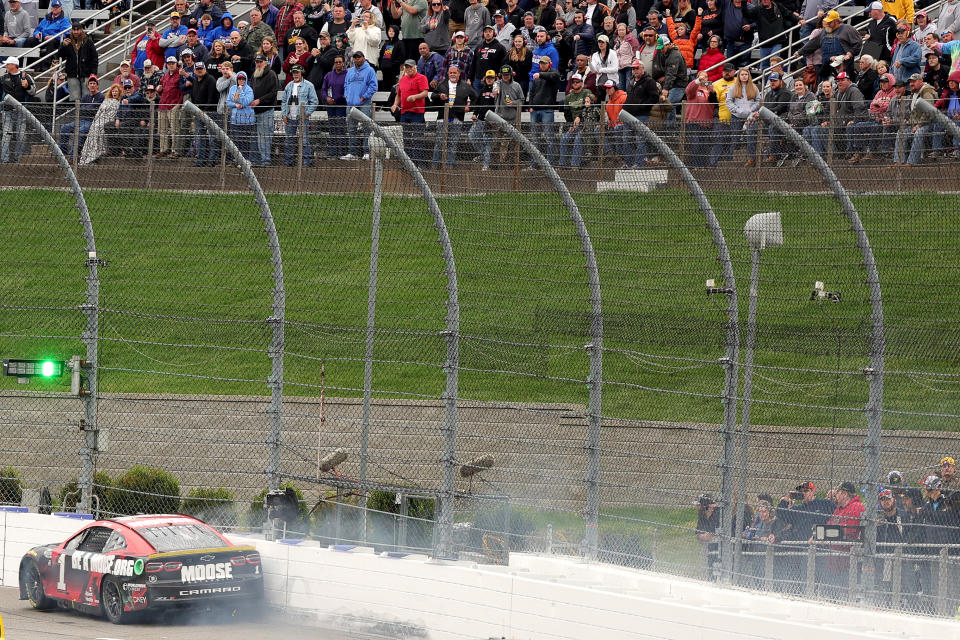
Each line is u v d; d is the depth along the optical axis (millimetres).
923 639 35062
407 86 85000
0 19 121875
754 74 90938
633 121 48031
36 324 76188
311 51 97000
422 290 64438
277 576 50250
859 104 49656
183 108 55812
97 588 47281
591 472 46469
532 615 42656
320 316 65375
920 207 47312
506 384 67438
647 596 41375
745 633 36719
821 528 40688
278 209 60062
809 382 60688
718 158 50656
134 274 73750
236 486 62281
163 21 117125
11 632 44250
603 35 87188
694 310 53500
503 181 54656
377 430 64438
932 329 42219
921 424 49750
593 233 53500
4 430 70000
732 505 44594
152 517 49438
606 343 68688
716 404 60688
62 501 59562
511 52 87000
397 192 56250
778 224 45781
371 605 47344
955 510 41219
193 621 47844
